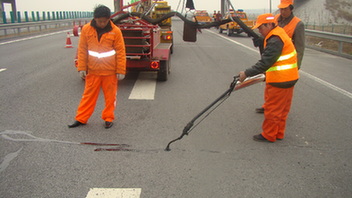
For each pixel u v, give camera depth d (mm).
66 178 3475
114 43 4730
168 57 8133
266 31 4246
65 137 4516
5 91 6754
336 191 3418
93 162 3844
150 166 3797
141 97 6664
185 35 6469
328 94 7398
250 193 3330
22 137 4461
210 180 3543
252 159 4074
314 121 5559
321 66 11273
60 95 6586
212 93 7117
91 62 4703
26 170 3605
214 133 4859
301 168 3887
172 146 4352
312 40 19953
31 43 16016
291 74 4230
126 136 4629
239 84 4512
